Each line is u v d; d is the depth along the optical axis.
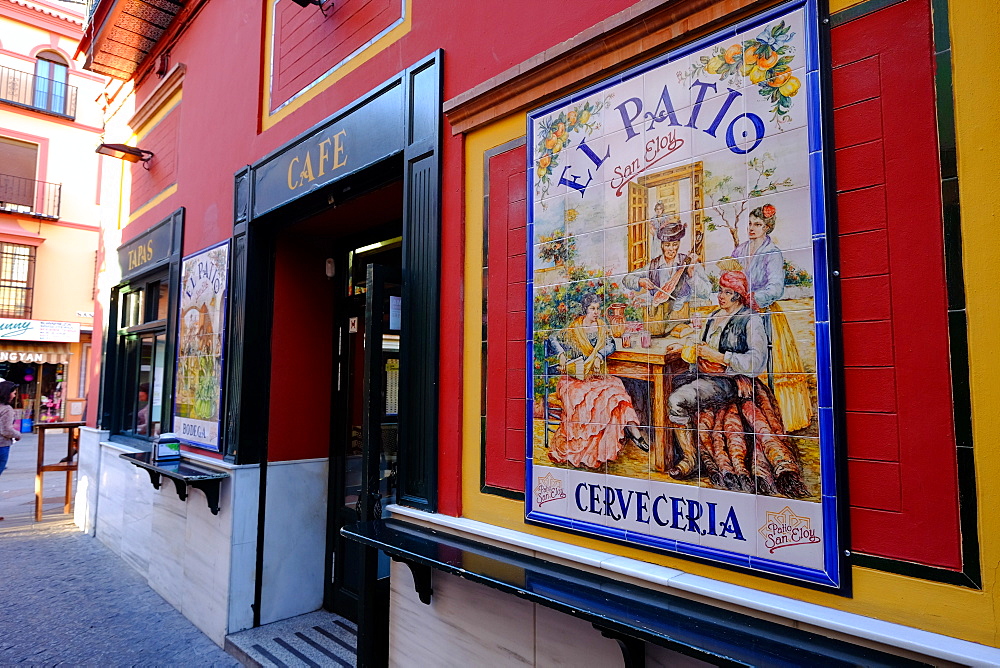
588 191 2.15
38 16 17.48
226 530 4.19
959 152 1.42
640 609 1.64
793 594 1.56
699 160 1.85
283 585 4.39
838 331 1.54
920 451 1.41
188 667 3.78
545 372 2.22
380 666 2.85
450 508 2.55
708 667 1.66
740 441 1.69
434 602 2.57
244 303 4.33
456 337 2.61
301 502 4.53
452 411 2.60
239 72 4.65
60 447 16.09
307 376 4.63
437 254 2.72
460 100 2.64
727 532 1.70
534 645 2.16
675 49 1.93
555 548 2.07
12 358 17.66
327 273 4.79
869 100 1.55
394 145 3.04
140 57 6.54
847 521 1.50
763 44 1.74
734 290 1.74
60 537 6.99
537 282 2.29
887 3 1.54
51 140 17.89
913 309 1.45
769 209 1.69
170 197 5.76
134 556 5.77
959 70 1.44
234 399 4.32
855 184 1.56
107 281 7.49
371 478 2.85
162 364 5.91
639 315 1.96
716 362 1.75
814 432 1.56
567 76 2.24
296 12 4.02
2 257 17.25
